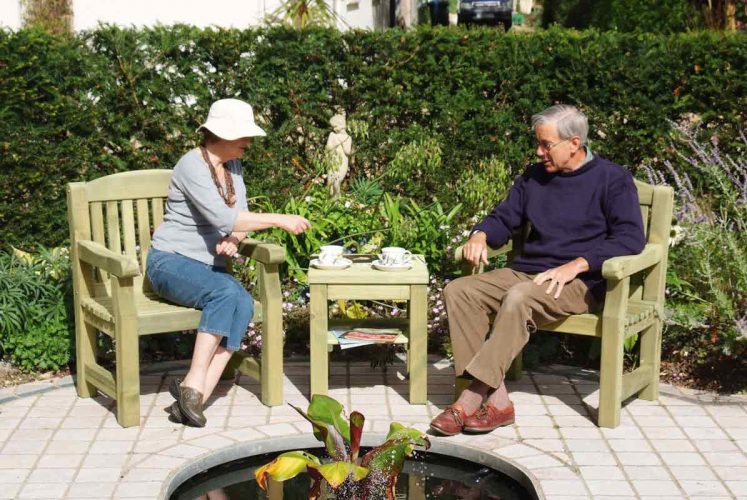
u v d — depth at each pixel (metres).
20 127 5.46
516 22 21.17
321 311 4.48
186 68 5.80
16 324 4.90
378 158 6.14
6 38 5.39
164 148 5.79
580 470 3.86
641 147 5.91
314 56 5.94
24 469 3.83
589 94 5.93
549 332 5.27
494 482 3.91
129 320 4.18
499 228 4.66
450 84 6.02
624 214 4.35
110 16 9.37
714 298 4.96
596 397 4.71
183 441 4.11
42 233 5.61
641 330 4.54
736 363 4.92
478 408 4.24
